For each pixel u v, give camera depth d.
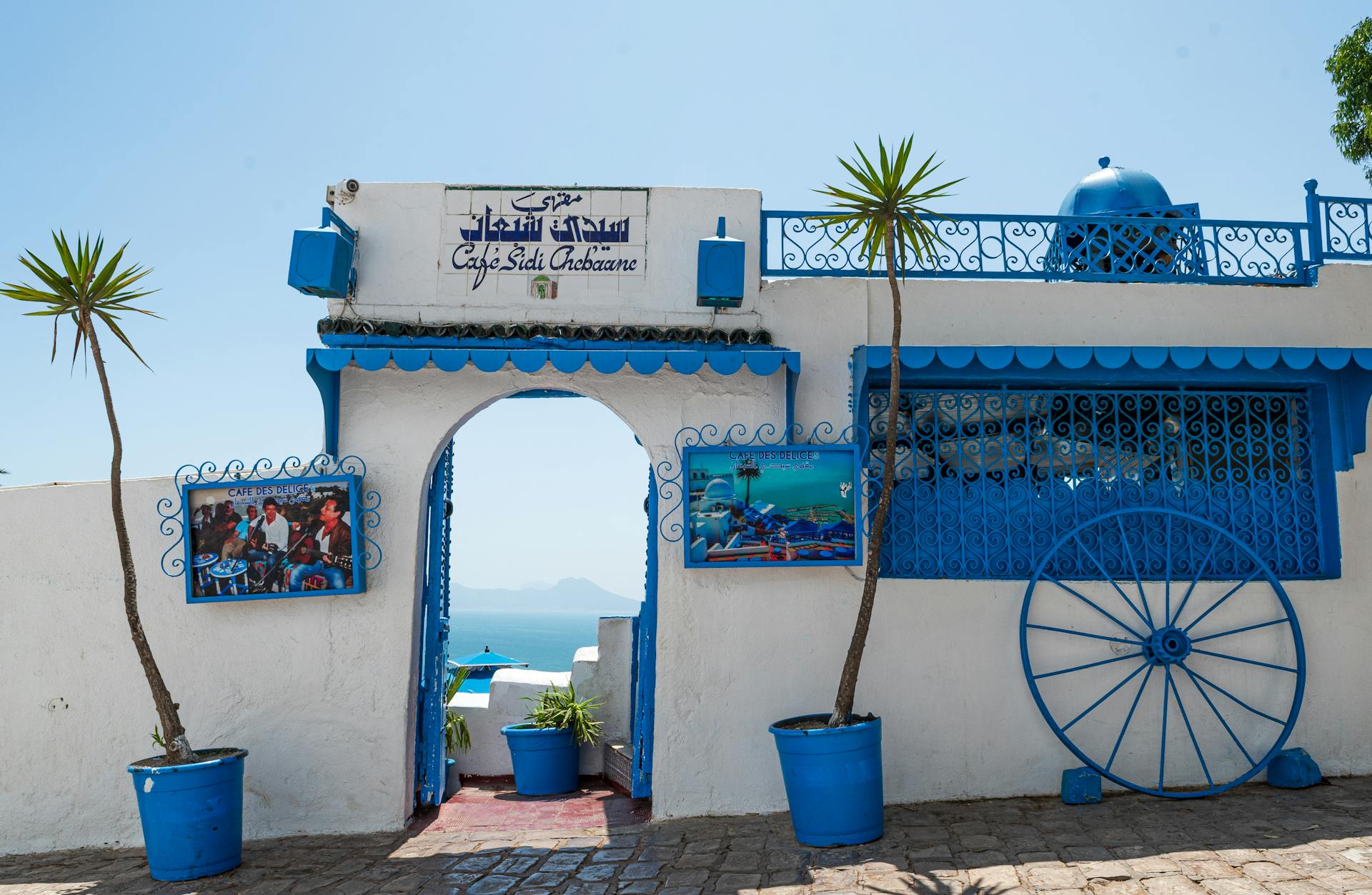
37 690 6.81
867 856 5.57
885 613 6.86
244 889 5.60
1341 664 6.94
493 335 6.82
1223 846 5.38
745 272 7.14
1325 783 6.68
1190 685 6.89
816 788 5.79
